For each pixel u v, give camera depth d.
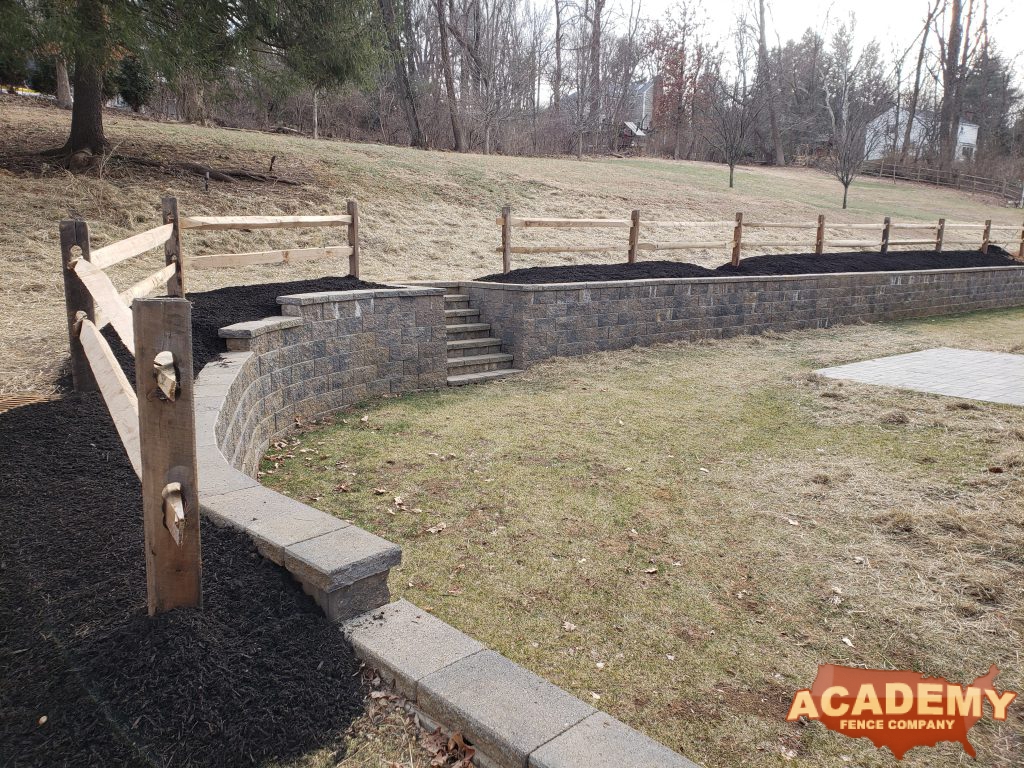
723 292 10.29
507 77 35.38
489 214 16.12
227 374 4.42
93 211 11.10
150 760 1.80
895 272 12.74
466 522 3.98
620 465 4.97
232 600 2.35
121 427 2.28
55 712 1.89
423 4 31.75
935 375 7.91
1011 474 4.69
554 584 3.30
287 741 1.95
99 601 2.23
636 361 8.66
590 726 1.93
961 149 50.75
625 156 39.38
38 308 7.34
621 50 42.31
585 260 14.14
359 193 15.22
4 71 19.81
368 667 2.28
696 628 2.96
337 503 4.22
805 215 22.55
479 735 1.94
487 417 6.20
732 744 2.29
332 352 6.24
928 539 3.79
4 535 2.55
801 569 3.48
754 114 36.50
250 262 6.39
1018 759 2.25
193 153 15.05
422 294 7.07
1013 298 15.98
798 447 5.42
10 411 3.94
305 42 12.60
